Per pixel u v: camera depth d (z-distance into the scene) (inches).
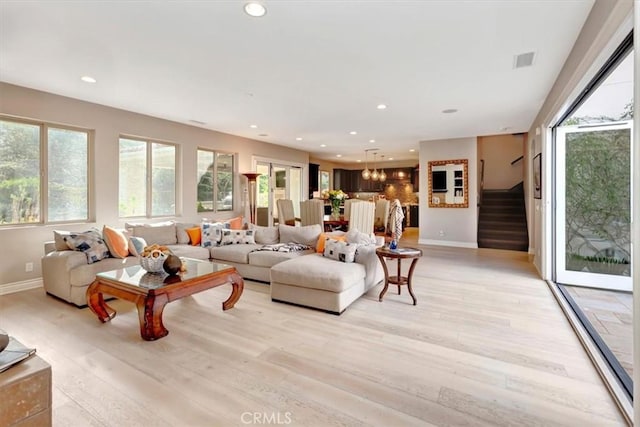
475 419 68.7
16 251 158.4
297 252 177.5
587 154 163.6
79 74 139.4
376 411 71.2
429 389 79.2
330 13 92.4
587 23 96.3
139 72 136.9
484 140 369.7
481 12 92.5
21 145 162.6
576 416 69.6
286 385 80.7
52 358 93.6
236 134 273.9
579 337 106.0
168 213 230.7
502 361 92.4
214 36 105.7
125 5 88.5
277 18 95.0
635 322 57.9
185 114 207.5
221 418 68.8
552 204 173.0
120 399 74.7
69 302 139.4
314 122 229.0
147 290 105.6
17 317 125.1
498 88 156.5
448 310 132.8
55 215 174.4
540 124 194.5
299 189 371.6
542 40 109.2
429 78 143.6
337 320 122.3
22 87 156.0
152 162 220.5
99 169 186.5
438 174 302.8
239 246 194.9
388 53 118.6
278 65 129.1
